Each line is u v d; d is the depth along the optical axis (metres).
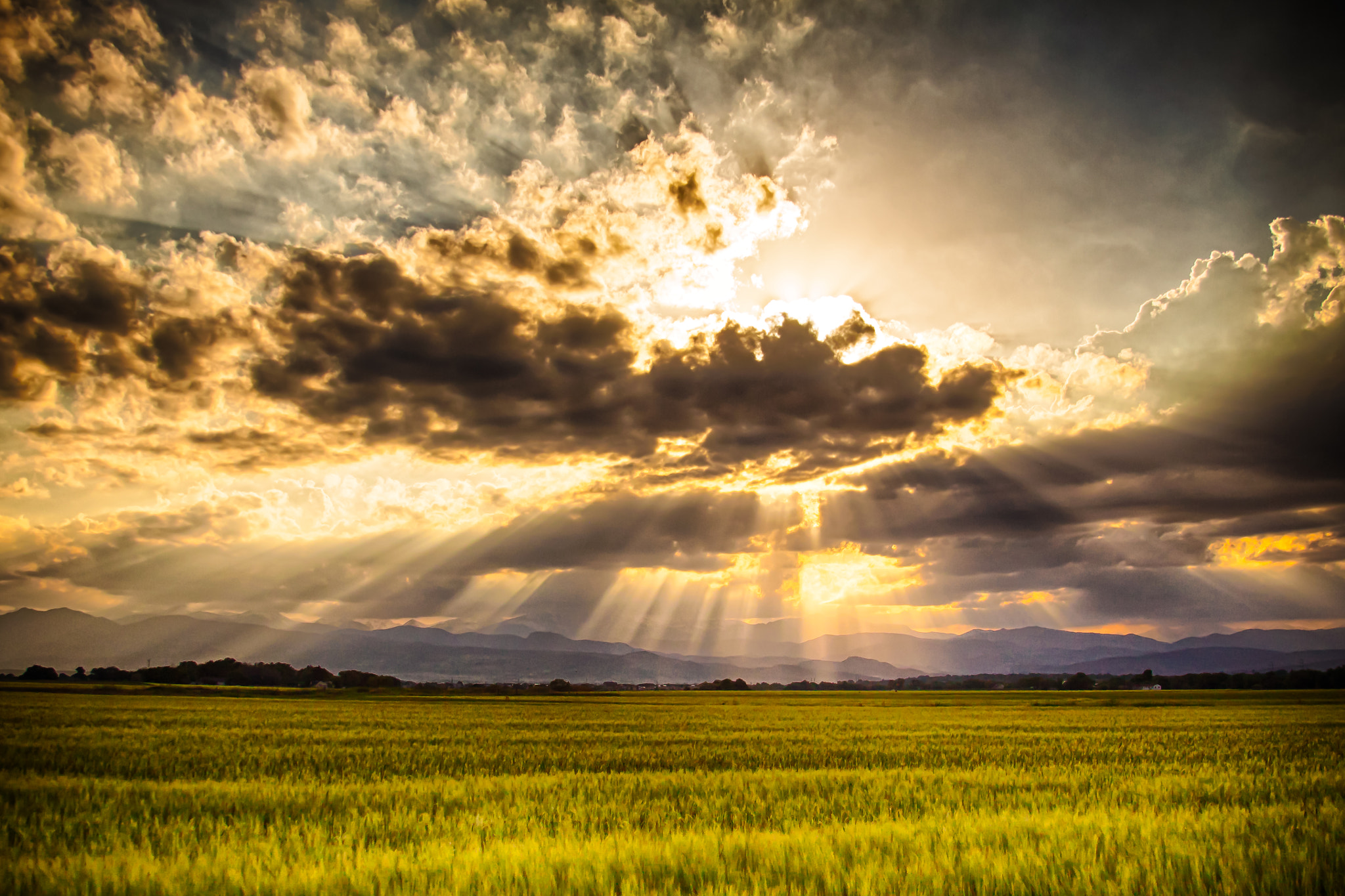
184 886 8.06
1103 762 22.48
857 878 7.98
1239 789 15.12
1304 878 7.82
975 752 25.73
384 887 7.80
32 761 21.62
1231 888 7.76
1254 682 147.75
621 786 16.28
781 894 7.59
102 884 8.22
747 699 107.62
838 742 30.64
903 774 18.27
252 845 10.03
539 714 57.53
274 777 18.83
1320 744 29.33
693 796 14.60
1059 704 79.25
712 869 8.45
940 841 9.71
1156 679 158.62
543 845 9.63
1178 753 25.42
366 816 12.39
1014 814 12.18
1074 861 8.61
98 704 62.34
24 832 11.20
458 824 11.66
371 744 28.61
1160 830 10.23
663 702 94.19
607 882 7.97
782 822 11.91
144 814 12.76
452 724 43.50
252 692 109.81
